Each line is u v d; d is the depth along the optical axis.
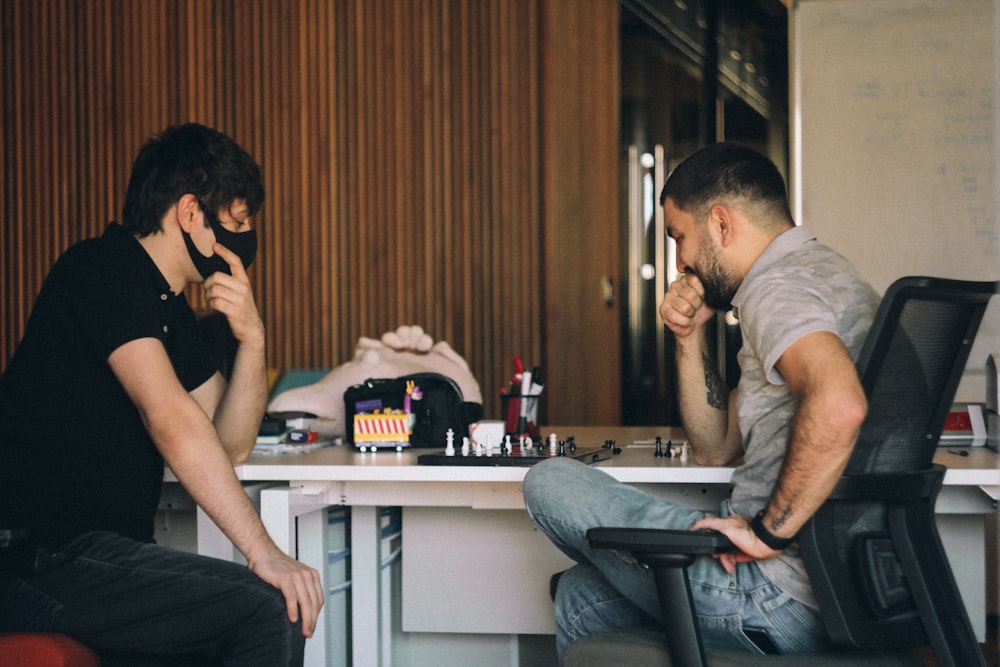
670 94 5.52
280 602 1.72
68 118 5.62
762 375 1.72
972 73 4.30
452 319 5.47
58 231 5.62
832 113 4.42
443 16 5.44
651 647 1.63
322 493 2.18
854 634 1.56
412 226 5.50
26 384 1.82
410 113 5.48
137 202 1.95
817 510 1.54
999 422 2.38
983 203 4.31
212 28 5.56
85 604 1.71
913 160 4.36
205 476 1.76
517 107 5.44
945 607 1.62
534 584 2.45
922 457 1.70
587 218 5.48
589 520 1.76
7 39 5.62
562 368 5.46
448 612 2.48
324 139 5.52
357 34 5.49
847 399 1.44
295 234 5.53
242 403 2.16
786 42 5.26
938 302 1.61
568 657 1.69
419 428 2.44
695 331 2.10
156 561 1.74
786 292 1.62
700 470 1.99
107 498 1.81
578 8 5.44
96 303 1.80
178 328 1.99
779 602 1.65
